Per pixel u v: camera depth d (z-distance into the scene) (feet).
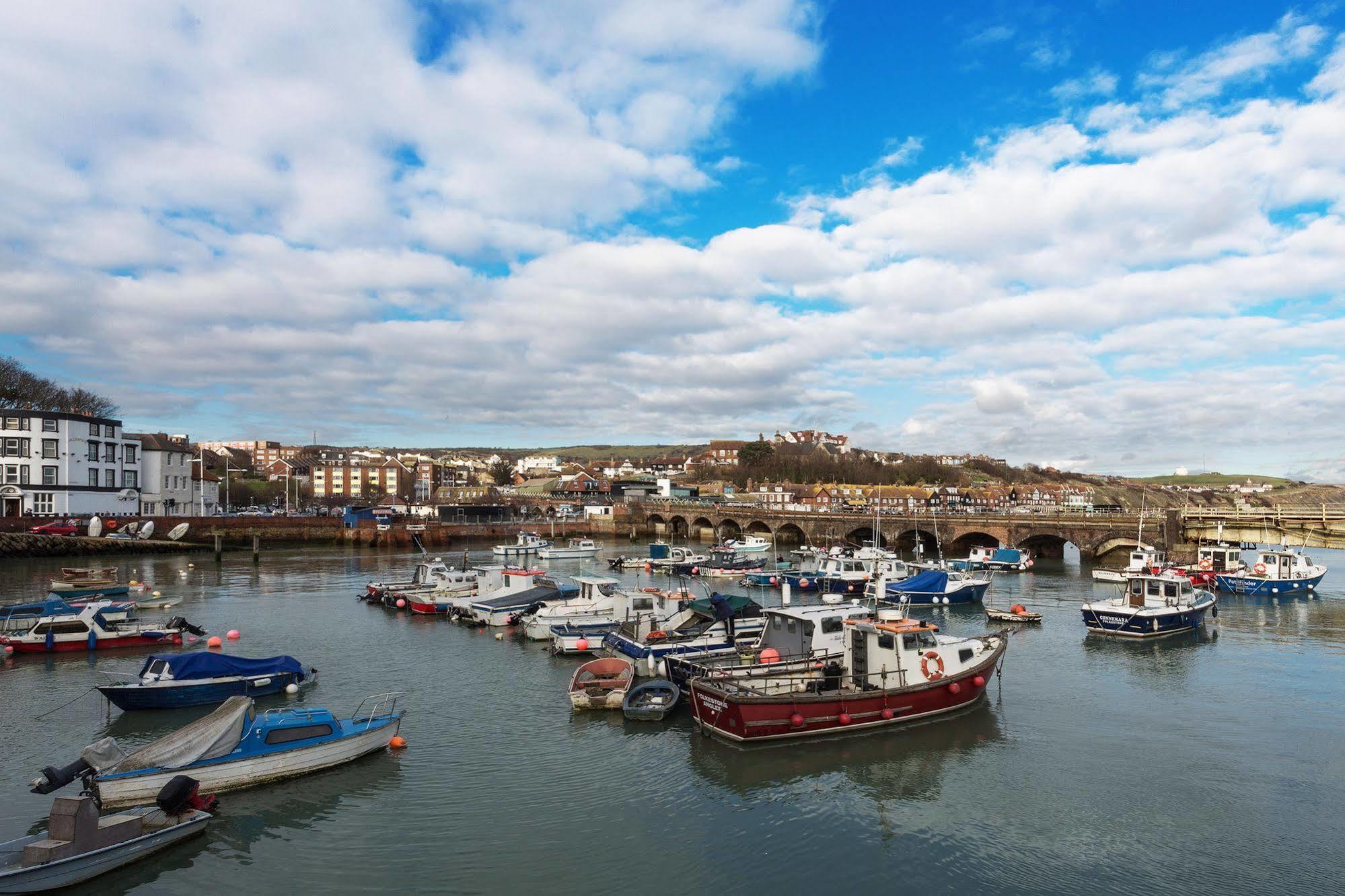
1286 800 74.28
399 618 174.19
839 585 224.33
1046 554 332.60
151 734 92.63
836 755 85.15
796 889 58.95
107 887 57.88
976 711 100.83
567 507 561.02
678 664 105.09
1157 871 61.62
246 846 64.34
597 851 64.39
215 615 178.29
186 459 408.05
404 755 85.25
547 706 104.06
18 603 182.39
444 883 59.31
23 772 80.23
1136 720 97.60
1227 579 220.84
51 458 320.70
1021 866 62.28
